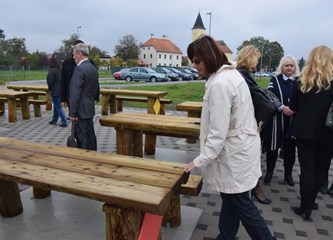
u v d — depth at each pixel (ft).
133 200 5.85
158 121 13.35
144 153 17.20
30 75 119.96
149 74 89.56
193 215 10.20
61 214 10.07
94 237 8.87
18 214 9.96
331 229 9.73
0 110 29.71
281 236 9.26
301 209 10.39
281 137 12.46
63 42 162.40
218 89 6.44
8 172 7.28
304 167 10.12
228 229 8.18
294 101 10.18
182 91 58.59
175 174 7.23
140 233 6.77
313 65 9.62
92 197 6.24
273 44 244.01
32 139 20.39
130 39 206.80
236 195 7.08
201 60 6.75
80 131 14.29
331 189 12.39
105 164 7.96
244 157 6.82
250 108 6.94
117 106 32.94
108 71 171.12
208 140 6.61
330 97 9.35
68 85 16.03
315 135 9.62
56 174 7.20
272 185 13.09
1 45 179.32
